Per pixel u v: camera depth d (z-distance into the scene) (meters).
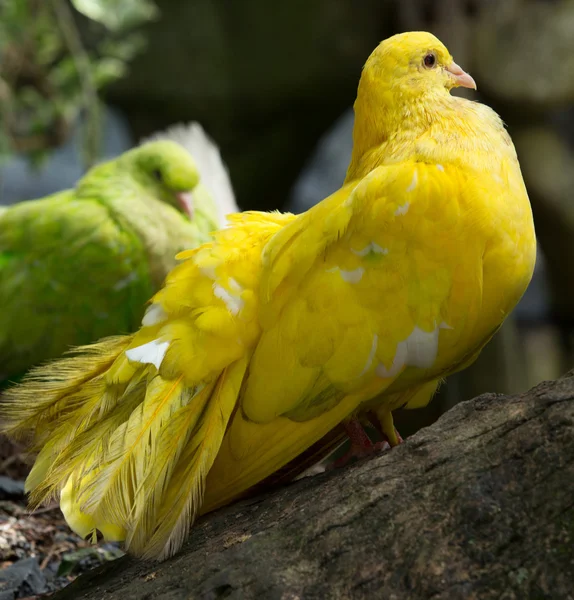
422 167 3.22
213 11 12.93
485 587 2.50
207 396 3.31
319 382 3.24
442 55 3.55
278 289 3.31
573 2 11.97
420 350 3.22
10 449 5.21
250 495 3.56
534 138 12.73
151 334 3.39
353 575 2.63
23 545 4.45
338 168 20.28
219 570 2.79
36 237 5.70
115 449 3.16
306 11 12.64
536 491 2.60
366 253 3.21
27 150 9.08
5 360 5.74
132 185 5.86
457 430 2.88
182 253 3.57
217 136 13.63
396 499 2.74
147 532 3.13
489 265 3.22
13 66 8.70
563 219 12.94
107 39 10.88
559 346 14.84
